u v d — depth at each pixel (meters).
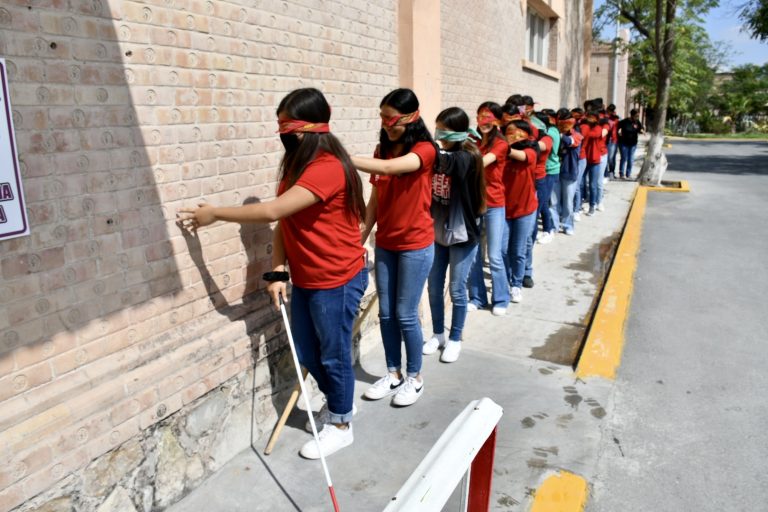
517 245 5.53
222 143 2.98
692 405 3.75
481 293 5.45
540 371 4.19
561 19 11.77
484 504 2.14
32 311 2.20
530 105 6.33
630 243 7.60
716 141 33.69
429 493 1.60
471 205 3.95
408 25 4.61
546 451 3.23
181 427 2.77
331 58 3.83
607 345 4.50
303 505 2.80
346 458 3.16
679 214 10.09
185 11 2.70
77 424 2.28
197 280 2.94
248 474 3.00
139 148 2.55
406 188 3.32
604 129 9.93
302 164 2.70
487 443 2.08
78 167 2.30
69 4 2.21
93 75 2.32
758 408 3.71
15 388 2.16
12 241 2.11
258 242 3.33
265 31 3.20
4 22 2.01
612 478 3.04
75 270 2.34
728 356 4.45
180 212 2.78
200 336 2.91
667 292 5.96
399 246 3.43
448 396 3.82
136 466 2.54
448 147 3.90
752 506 2.84
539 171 6.23
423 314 4.92
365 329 4.38
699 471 3.10
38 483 2.14
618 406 3.73
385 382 3.79
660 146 13.33
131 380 2.50
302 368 3.52
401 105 3.17
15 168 2.08
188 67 2.74
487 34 7.33
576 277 6.48
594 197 9.81
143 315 2.65
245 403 3.16
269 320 3.30
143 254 2.62
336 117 3.96
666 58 13.11
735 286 6.12
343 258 2.89
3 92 2.01
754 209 10.39
